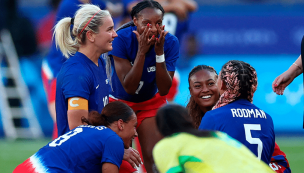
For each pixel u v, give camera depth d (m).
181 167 8.98
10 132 35.41
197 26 34.78
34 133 35.22
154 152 9.29
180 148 9.14
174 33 24.38
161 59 14.06
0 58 35.94
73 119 12.17
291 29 34.66
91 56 12.80
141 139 15.70
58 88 12.68
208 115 11.34
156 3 13.90
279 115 34.75
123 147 11.37
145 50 13.80
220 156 9.00
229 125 11.00
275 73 34.59
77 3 19.41
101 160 11.10
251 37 34.75
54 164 10.96
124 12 24.47
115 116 11.84
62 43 13.03
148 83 15.09
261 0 39.50
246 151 9.48
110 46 12.83
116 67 14.73
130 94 15.16
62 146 11.24
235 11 34.84
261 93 34.66
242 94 11.52
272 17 34.75
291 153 29.36
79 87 12.21
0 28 35.19
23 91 35.53
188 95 14.95
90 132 11.40
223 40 34.75
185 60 34.34
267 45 34.69
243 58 34.75
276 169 12.42
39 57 35.31
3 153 28.81
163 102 16.05
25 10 35.75
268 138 11.21
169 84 14.63
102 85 13.14
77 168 11.05
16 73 35.47
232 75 11.39
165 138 9.44
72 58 12.71
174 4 24.19
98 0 20.20
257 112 11.44
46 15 35.22
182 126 9.55
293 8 34.97
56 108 12.93
